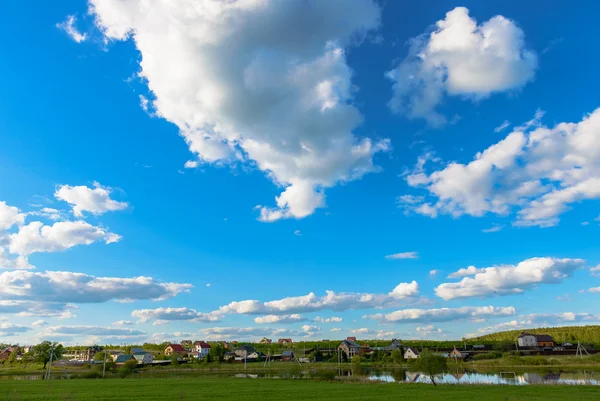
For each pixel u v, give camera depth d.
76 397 50.56
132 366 127.69
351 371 117.56
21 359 175.62
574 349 162.75
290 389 61.47
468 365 131.50
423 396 51.66
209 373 113.50
